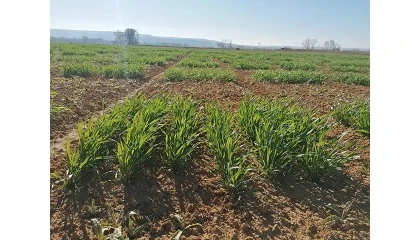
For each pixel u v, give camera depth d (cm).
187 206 316
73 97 707
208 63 1560
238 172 325
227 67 1551
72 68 1070
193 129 439
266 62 1789
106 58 1656
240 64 1545
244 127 454
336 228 300
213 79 1048
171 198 330
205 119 489
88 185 337
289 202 334
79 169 333
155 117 439
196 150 423
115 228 276
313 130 415
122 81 1024
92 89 824
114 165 375
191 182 356
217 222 299
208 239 278
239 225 295
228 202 327
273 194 345
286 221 306
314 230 296
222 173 350
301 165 380
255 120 430
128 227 284
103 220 294
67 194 321
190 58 1984
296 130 390
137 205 316
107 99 740
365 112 541
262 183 361
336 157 368
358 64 1777
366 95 882
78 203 313
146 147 390
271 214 314
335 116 598
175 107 467
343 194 354
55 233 277
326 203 337
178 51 2919
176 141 370
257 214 313
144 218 300
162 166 379
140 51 2519
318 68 1547
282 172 377
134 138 352
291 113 459
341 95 861
